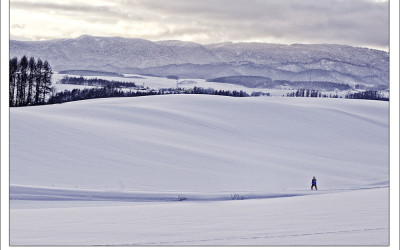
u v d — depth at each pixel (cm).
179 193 2992
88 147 4819
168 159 4897
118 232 1333
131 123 7038
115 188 3584
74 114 7238
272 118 8900
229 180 4338
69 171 3962
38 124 5216
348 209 1672
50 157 4281
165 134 6519
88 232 1345
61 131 5162
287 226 1354
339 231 1236
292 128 8500
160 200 2862
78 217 1728
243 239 1186
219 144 6675
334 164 6325
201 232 1300
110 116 7312
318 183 4691
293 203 2083
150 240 1210
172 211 1908
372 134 9019
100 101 9819
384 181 4981
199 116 8275
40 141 4691
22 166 3906
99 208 2084
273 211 1769
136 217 1700
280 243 1130
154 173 4250
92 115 7269
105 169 4181
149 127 6962
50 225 1497
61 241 1224
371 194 2258
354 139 8512
